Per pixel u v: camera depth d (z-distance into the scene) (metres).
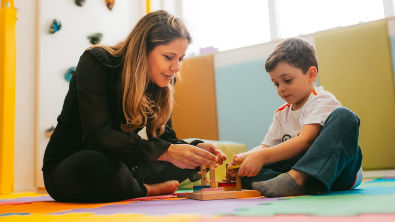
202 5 3.02
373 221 0.44
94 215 0.63
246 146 2.27
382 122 1.88
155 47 1.00
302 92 1.10
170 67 1.02
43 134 2.04
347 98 1.98
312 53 1.14
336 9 2.47
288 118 1.15
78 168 0.94
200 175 1.32
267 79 2.27
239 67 2.36
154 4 2.85
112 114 1.01
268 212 0.55
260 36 2.76
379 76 1.92
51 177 1.02
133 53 0.99
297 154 0.95
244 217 0.51
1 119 1.74
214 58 2.46
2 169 1.71
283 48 1.12
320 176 0.79
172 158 0.92
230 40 2.88
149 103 1.09
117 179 0.96
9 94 1.77
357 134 0.86
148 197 1.09
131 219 0.55
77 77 0.97
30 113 2.03
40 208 0.84
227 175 1.00
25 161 1.98
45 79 2.08
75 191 0.95
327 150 0.81
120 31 2.56
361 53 1.97
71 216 0.63
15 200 1.24
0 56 1.78
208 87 2.45
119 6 2.58
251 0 2.81
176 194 1.11
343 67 2.01
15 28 1.84
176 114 2.54
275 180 0.83
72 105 1.04
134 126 1.00
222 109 2.39
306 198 0.74
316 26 2.53
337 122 0.84
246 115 2.31
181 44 1.01
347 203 0.62
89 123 0.93
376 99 1.91
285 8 2.65
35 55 2.07
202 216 0.54
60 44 2.17
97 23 2.40
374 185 1.17
